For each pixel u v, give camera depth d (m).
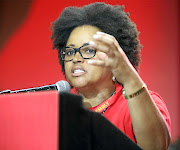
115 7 2.53
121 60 1.44
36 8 6.41
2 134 0.88
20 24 6.55
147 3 6.33
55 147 0.87
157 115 1.61
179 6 6.51
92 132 0.99
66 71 2.18
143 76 6.48
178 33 6.54
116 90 2.23
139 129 1.60
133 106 1.57
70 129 0.92
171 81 6.59
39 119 0.88
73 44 2.17
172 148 6.54
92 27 2.25
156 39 6.46
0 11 6.61
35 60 6.44
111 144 1.02
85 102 2.22
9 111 0.88
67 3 6.11
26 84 6.45
